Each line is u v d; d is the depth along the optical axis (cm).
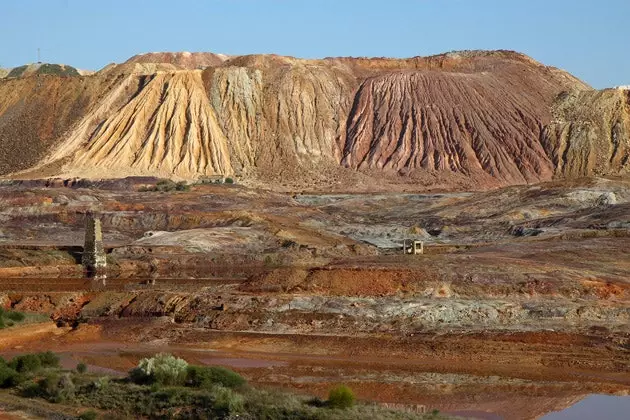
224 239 11362
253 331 6219
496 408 4506
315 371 5262
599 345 5666
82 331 6319
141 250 10544
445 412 4391
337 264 7612
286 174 19038
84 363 5366
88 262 9725
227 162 18975
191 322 6462
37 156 18838
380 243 11844
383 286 6888
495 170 19125
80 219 13212
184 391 4194
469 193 16300
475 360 5509
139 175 17675
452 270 7094
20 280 8938
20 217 13300
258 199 14862
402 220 13762
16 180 16750
